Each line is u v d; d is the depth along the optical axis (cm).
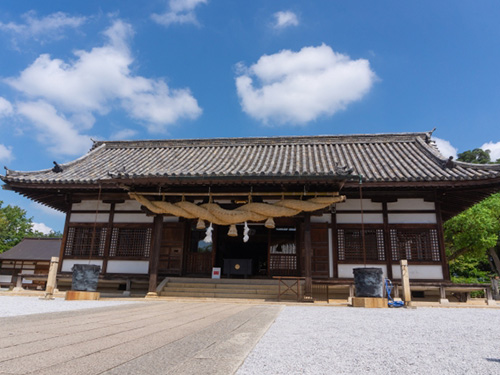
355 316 714
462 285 1155
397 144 1614
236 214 1155
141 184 1172
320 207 1115
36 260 3147
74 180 1285
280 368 289
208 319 583
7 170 1319
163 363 282
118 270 1359
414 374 285
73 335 402
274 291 1209
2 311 657
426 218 1257
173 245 1380
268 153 1584
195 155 1614
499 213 2302
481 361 333
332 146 1648
